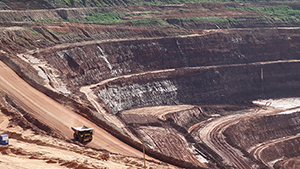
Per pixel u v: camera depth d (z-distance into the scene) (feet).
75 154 158.61
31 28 344.90
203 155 265.13
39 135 180.04
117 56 376.89
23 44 313.53
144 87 366.43
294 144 338.95
